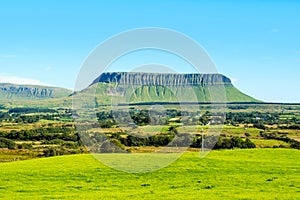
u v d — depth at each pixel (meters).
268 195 33.22
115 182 39.34
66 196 33.59
